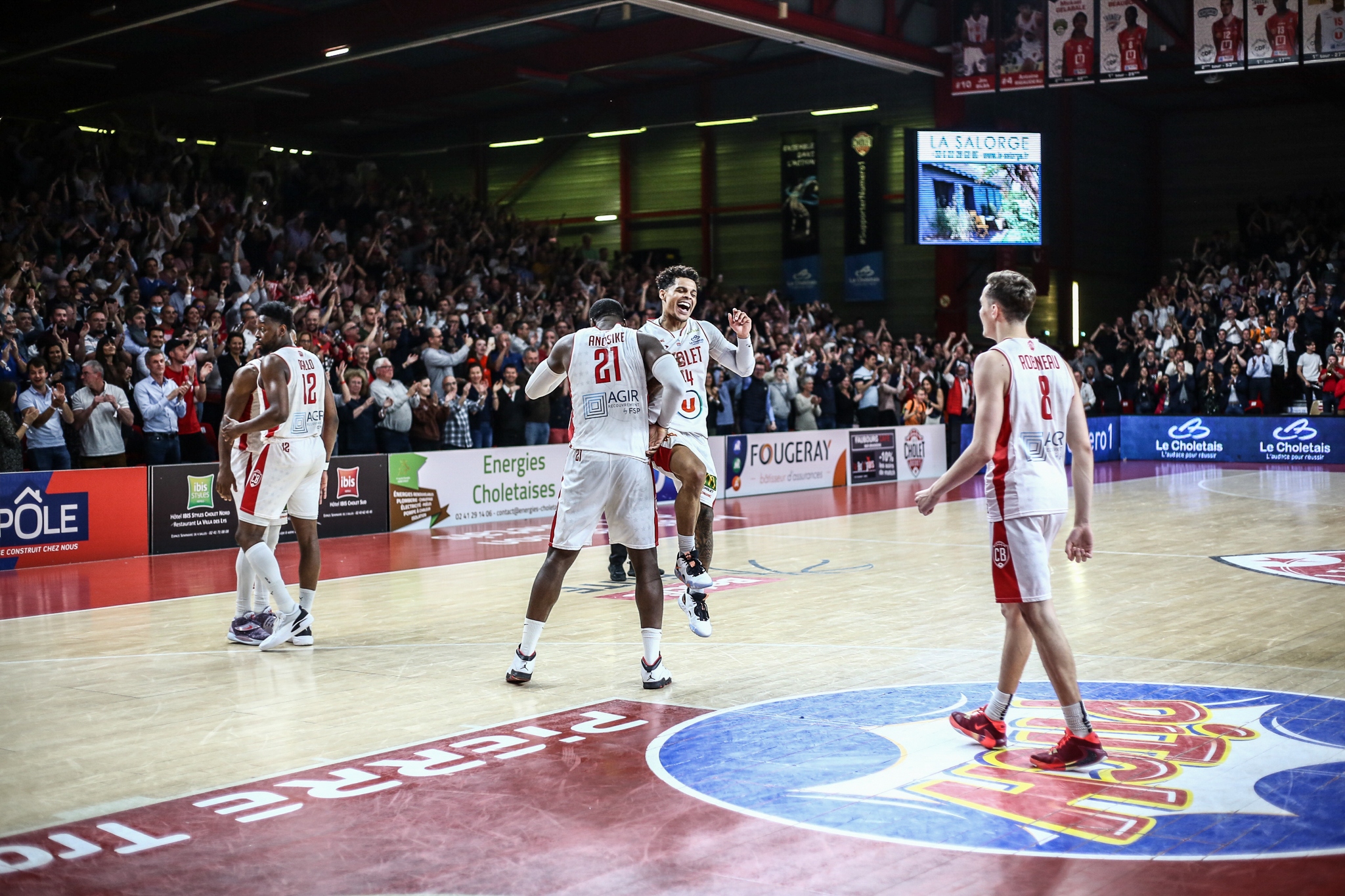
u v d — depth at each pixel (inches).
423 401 530.9
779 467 665.0
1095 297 1051.3
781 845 135.7
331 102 920.3
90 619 297.4
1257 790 152.0
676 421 279.9
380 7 698.2
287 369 249.6
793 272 979.3
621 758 170.9
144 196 658.8
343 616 294.8
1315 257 959.6
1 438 403.5
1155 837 136.3
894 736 180.2
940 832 138.9
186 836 141.6
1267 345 860.0
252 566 260.4
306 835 141.5
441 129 1067.3
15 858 135.0
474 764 169.2
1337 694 201.8
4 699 212.7
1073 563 367.6
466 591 334.6
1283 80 979.3
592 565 379.2
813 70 975.6
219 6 698.8
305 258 674.8
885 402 768.9
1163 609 287.4
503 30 786.8
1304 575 339.0
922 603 301.1
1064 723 185.5
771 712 195.8
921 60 847.7
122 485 422.0
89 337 471.5
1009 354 163.9
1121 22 753.6
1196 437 866.8
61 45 685.9
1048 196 982.4
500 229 896.3
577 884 125.6
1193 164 1115.9
